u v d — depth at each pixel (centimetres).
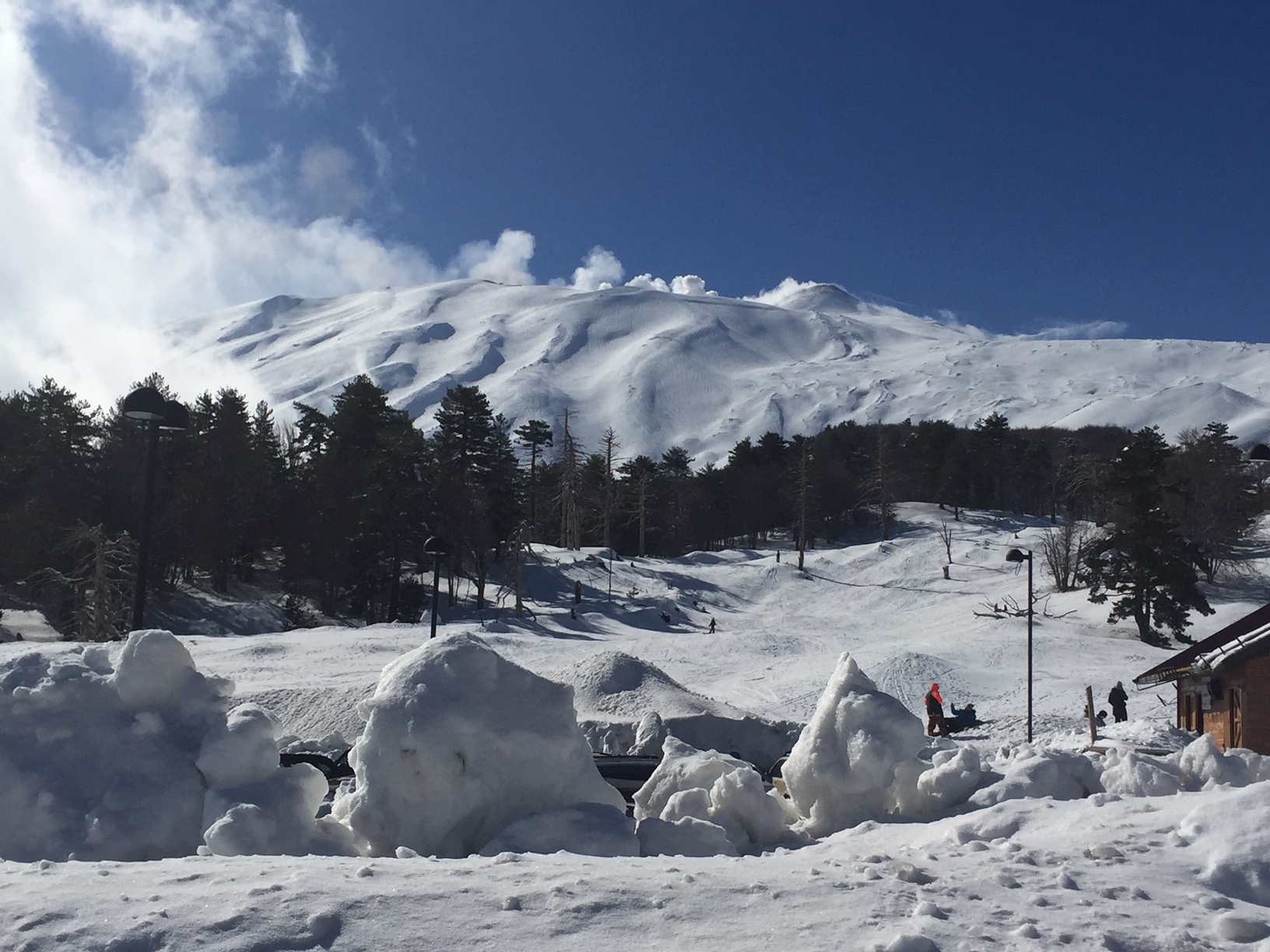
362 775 817
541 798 829
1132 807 732
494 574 8806
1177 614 6112
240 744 805
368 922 473
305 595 7438
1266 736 2453
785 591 9025
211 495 6856
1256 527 8812
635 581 8994
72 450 7212
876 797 945
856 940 468
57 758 810
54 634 5659
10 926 458
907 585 8925
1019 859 617
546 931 475
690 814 898
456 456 9050
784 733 2828
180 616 6256
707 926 486
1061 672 4984
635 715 3062
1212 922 496
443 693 826
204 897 499
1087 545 7569
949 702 4384
